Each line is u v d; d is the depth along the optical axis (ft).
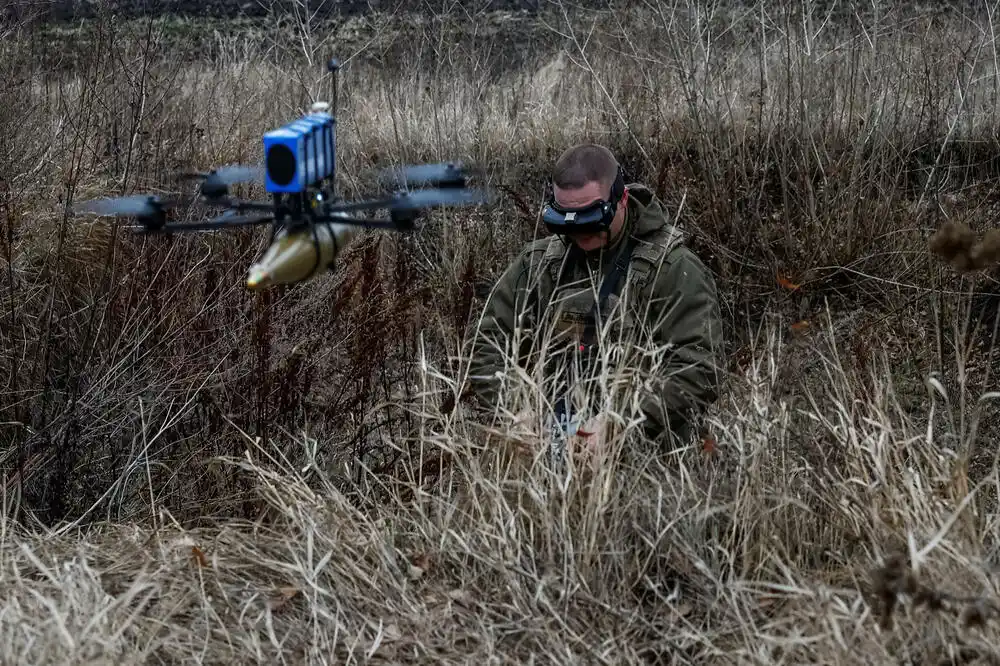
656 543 9.24
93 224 16.03
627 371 10.64
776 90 20.42
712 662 8.57
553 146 22.38
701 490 9.99
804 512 9.88
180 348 13.56
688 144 20.77
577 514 9.95
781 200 20.63
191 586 9.53
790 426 10.80
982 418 13.70
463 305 13.16
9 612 8.74
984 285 16.11
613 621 8.89
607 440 10.27
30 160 17.04
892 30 20.98
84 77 16.80
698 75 21.67
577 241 11.12
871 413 11.21
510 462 10.28
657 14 22.07
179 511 12.39
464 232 18.66
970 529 9.05
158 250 14.20
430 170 5.76
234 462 12.22
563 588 9.18
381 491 12.35
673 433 10.93
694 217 19.35
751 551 9.45
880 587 7.16
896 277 17.80
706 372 10.87
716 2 21.04
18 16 20.10
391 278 15.38
